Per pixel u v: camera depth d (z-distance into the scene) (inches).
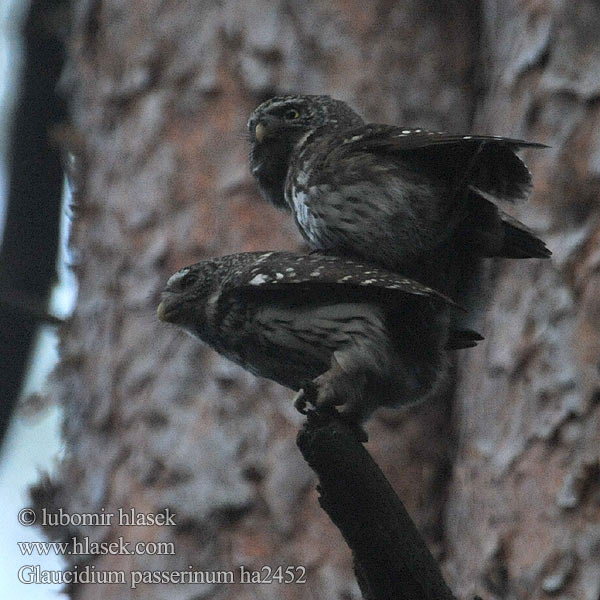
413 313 340.5
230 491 481.7
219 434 489.4
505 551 431.2
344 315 337.1
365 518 279.4
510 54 491.2
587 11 474.9
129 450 503.5
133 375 511.8
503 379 451.5
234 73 543.2
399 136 336.2
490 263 358.6
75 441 530.0
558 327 442.9
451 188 331.3
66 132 591.8
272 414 489.4
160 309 371.9
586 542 416.8
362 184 337.7
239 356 363.6
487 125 505.0
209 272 370.0
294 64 541.0
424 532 488.7
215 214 522.9
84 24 595.8
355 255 346.0
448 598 279.9
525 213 458.3
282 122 391.2
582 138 460.1
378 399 345.4
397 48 551.8
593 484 422.9
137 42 565.3
